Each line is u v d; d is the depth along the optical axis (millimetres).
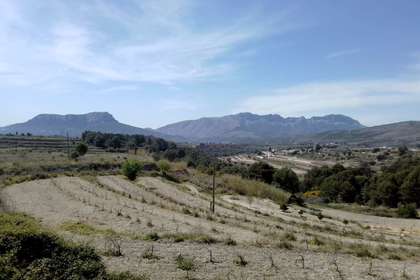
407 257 24438
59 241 14883
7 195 47156
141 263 17188
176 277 15320
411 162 106375
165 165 90312
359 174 109688
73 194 50469
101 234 24281
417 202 86375
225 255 20047
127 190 61562
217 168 114438
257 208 61719
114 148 155500
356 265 19812
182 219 37219
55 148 141500
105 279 13469
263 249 22594
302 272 17531
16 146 139250
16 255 13383
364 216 71125
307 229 41469
